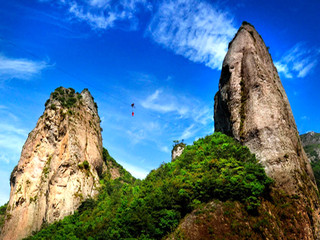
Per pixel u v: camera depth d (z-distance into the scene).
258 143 31.34
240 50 40.81
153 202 26.72
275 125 31.70
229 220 23.11
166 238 23.22
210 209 23.94
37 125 76.94
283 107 35.12
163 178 35.47
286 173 28.30
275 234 23.36
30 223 60.41
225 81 40.66
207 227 22.62
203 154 33.66
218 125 45.62
